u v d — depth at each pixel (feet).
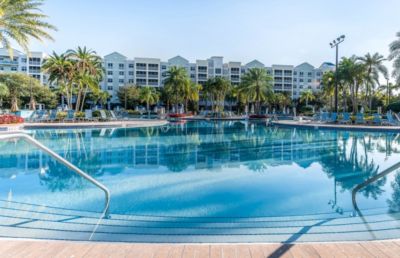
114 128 80.89
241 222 16.69
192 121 128.67
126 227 15.76
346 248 10.80
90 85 116.88
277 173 29.53
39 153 39.50
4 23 51.42
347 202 20.31
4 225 15.65
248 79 157.07
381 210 18.66
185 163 34.73
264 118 139.54
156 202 20.39
